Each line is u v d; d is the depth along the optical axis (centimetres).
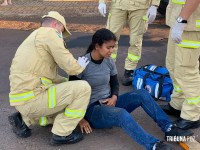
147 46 646
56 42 328
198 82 359
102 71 358
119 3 458
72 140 351
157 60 578
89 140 360
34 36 335
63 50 329
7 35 711
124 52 616
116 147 350
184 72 355
